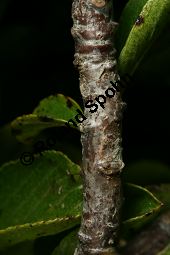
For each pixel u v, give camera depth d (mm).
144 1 261
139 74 374
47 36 412
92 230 249
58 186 282
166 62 365
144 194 262
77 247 254
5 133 362
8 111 403
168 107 386
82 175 249
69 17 407
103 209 248
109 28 243
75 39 245
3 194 291
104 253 249
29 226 259
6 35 410
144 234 285
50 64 413
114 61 245
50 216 279
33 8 409
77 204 277
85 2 242
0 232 262
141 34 249
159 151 375
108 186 247
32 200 287
